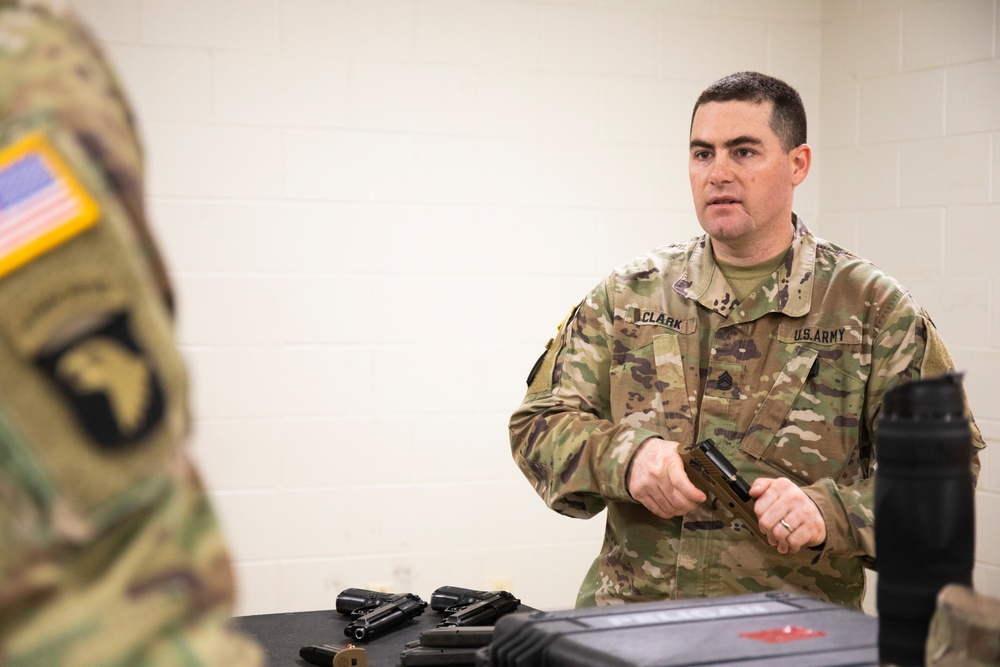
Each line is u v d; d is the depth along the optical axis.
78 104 0.52
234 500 2.76
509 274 2.98
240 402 2.76
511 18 2.96
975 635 0.70
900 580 0.72
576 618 0.88
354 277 2.84
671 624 0.86
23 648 0.46
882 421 0.73
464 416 2.94
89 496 0.47
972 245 2.82
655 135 3.11
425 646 1.28
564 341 1.84
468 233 2.94
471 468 2.95
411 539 2.90
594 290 1.84
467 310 2.94
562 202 3.03
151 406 0.49
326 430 2.83
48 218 0.48
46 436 0.47
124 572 0.48
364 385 2.85
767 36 3.22
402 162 2.88
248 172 2.75
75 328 0.48
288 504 2.80
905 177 3.01
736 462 1.66
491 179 2.96
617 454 1.60
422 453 2.90
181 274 2.71
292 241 2.79
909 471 0.71
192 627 0.49
